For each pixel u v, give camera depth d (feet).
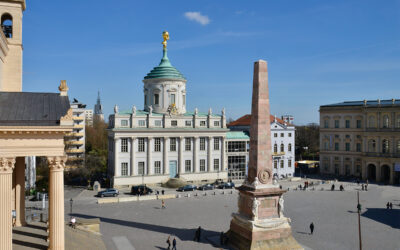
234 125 421.18
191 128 322.75
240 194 157.48
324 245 152.97
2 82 144.97
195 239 159.02
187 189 289.33
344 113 387.34
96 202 243.40
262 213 148.77
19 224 137.59
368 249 148.25
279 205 151.43
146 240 157.58
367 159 360.48
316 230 176.76
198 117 327.47
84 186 306.35
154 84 337.52
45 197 251.19
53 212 103.24
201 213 212.02
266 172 151.12
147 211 216.74
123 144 300.20
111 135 308.60
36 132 100.73
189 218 199.52
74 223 152.35
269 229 146.30
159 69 340.18
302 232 172.65
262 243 143.54
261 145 151.02
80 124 432.66
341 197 269.85
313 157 531.09
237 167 356.38
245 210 153.48
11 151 98.89
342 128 389.39
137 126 304.30
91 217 198.90
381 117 354.74
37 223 143.74
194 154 326.03
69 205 233.14
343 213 215.72
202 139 331.36
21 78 150.30
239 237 150.51
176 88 338.95
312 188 309.22
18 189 137.28
